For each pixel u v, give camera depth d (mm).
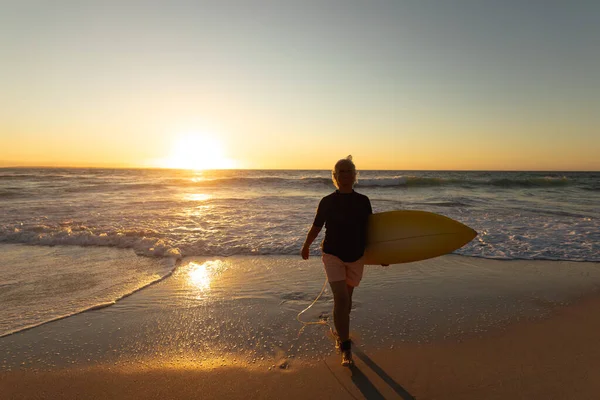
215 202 13836
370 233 3059
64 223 9086
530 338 3240
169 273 5262
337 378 2623
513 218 9914
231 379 2633
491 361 2842
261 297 4320
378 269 5457
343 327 2764
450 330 3414
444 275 5148
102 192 18531
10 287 4652
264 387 2523
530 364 2789
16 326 3541
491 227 8555
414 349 3055
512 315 3758
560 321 3607
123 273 5270
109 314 3834
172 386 2553
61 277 5070
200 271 5383
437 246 2988
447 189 23094
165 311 3912
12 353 3029
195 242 7059
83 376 2693
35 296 4348
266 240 7293
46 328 3504
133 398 2416
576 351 2988
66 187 21109
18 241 7277
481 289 4562
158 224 9031
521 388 2465
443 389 2469
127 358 2953
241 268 5535
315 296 4348
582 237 7461
